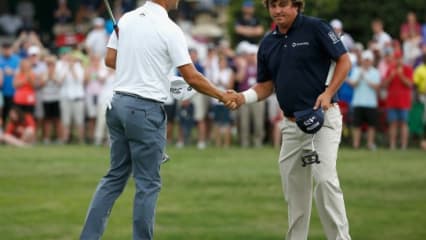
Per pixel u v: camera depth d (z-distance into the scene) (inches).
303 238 1061.8
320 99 1000.9
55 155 2111.2
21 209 1481.3
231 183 1724.9
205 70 2314.2
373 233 1312.7
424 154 2146.9
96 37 2578.7
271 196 1596.9
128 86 976.3
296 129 1031.6
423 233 1310.3
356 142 2289.6
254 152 2178.9
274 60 1035.9
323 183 1013.8
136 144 975.0
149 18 977.5
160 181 994.1
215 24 3203.7
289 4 1011.3
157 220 1398.9
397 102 2263.8
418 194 1612.9
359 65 2295.8
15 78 2363.4
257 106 2295.8
